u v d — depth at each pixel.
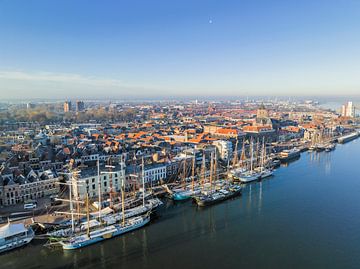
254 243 138.50
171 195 195.12
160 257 127.00
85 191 187.38
